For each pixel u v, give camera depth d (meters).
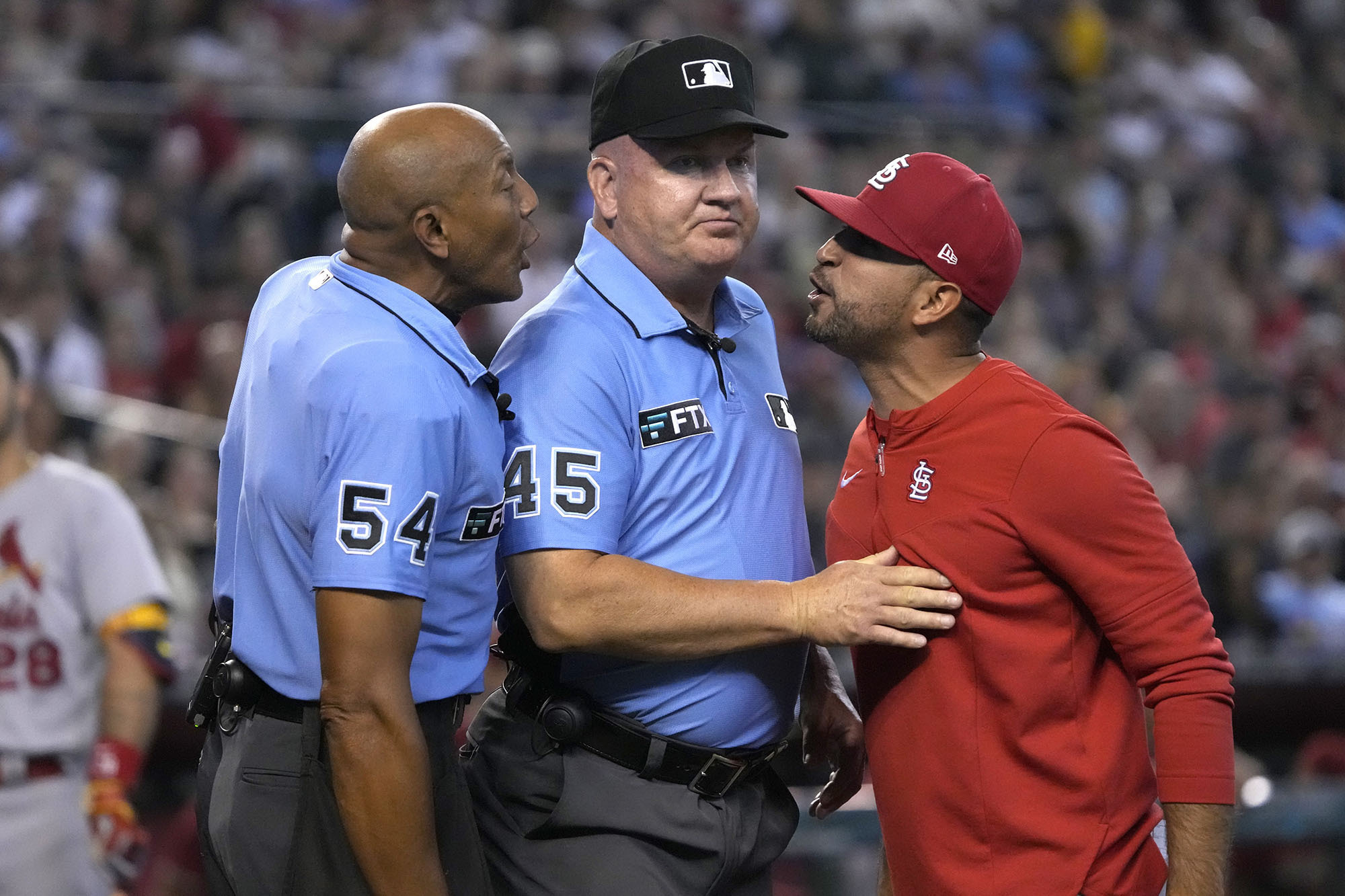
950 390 9.09
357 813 7.76
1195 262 41.25
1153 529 8.54
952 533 8.80
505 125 37.38
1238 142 49.94
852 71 43.88
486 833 9.63
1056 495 8.54
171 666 12.63
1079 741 8.80
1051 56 48.78
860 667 9.39
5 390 12.41
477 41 39.59
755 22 44.06
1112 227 43.16
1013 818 8.71
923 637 8.81
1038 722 8.77
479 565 8.61
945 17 47.16
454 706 8.66
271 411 8.29
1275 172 47.91
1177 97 49.84
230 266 32.47
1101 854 8.73
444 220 8.42
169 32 38.72
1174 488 30.48
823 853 15.31
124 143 34.94
